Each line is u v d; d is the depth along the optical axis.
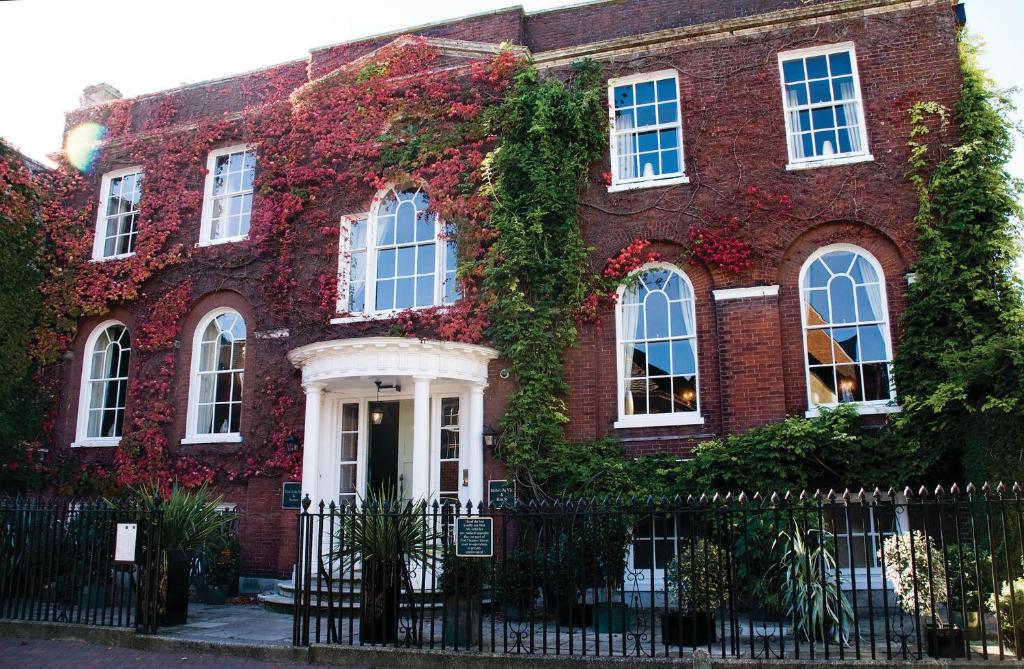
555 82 14.21
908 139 12.77
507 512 8.53
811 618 7.70
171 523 10.63
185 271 16.25
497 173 14.02
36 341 16.73
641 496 12.09
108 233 17.52
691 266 13.33
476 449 12.84
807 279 12.91
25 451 15.97
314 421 12.95
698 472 12.16
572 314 13.41
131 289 16.33
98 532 11.23
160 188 16.91
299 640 9.01
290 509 13.95
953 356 10.93
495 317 13.46
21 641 9.86
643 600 11.48
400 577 9.40
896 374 11.96
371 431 14.01
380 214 15.12
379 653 8.39
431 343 12.33
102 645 9.64
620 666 7.76
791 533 9.12
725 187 13.36
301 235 15.28
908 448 11.46
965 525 10.67
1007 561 7.96
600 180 13.95
